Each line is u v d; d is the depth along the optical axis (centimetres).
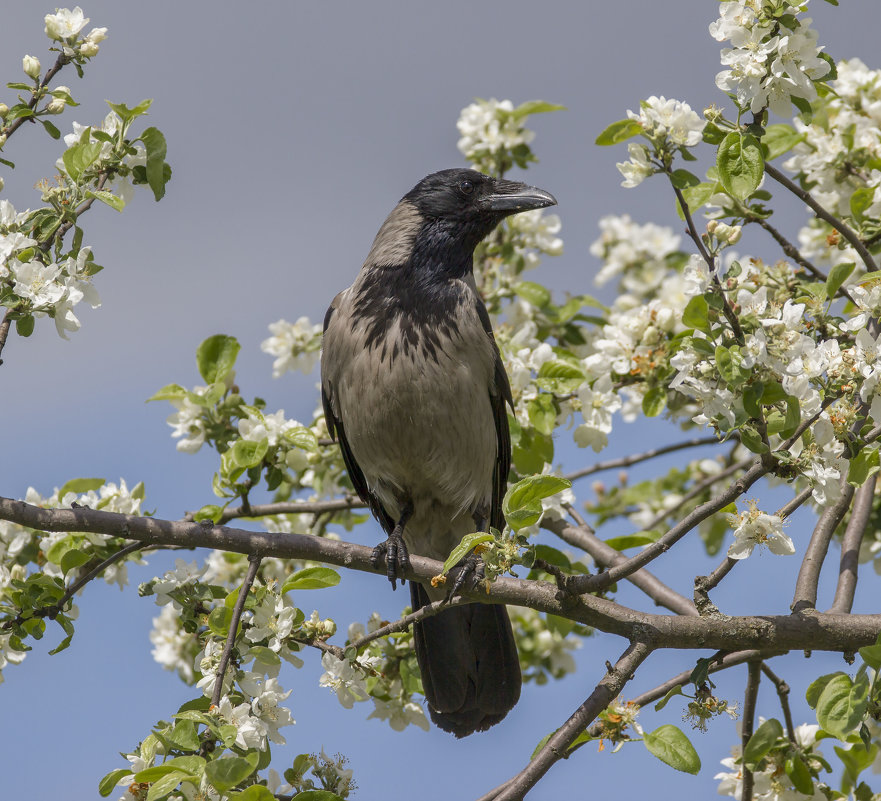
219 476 897
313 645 800
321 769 738
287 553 806
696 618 731
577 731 672
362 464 1026
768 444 655
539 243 1194
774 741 696
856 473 652
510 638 968
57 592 776
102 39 810
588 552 972
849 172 980
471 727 950
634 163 762
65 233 777
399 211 1040
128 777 634
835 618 721
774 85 706
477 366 984
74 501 833
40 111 806
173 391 965
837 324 684
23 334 717
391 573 873
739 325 620
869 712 642
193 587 786
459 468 1004
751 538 666
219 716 666
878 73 1002
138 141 820
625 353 993
